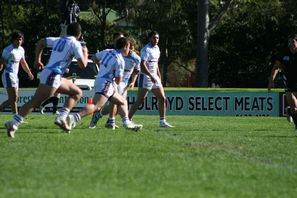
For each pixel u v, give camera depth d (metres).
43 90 34.72
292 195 21.30
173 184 22.30
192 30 159.25
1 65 46.91
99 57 38.59
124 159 27.53
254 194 21.09
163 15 156.00
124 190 21.09
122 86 42.50
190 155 29.17
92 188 21.36
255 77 151.75
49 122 48.34
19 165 25.56
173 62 170.75
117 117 56.62
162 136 37.59
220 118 61.59
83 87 66.00
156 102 67.88
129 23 160.88
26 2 159.75
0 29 163.25
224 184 22.53
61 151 29.56
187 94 69.50
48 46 35.53
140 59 42.81
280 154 30.52
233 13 152.12
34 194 20.14
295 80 42.81
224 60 153.25
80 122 49.72
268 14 149.88
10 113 67.19
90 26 160.75
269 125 49.88
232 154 29.98
